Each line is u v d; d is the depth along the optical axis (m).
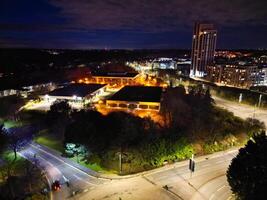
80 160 75.94
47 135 93.00
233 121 108.38
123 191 62.03
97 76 174.75
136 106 109.88
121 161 71.38
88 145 75.12
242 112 137.62
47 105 121.56
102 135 77.00
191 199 59.78
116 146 71.94
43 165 73.25
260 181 46.66
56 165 73.56
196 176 69.38
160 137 77.06
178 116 99.38
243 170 50.50
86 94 129.00
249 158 50.75
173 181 66.81
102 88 148.75
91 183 65.38
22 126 95.94
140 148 72.19
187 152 79.12
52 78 188.00
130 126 77.94
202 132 88.31
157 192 61.94
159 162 73.75
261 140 51.81
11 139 80.19
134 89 135.25
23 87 149.38
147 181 66.56
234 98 164.38
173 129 84.00
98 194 60.78
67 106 103.12
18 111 111.44
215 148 85.56
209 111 113.62
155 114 101.81
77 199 58.88
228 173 53.88
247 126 102.19
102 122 83.44
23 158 76.62
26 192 60.34
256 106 149.88
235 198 58.53
